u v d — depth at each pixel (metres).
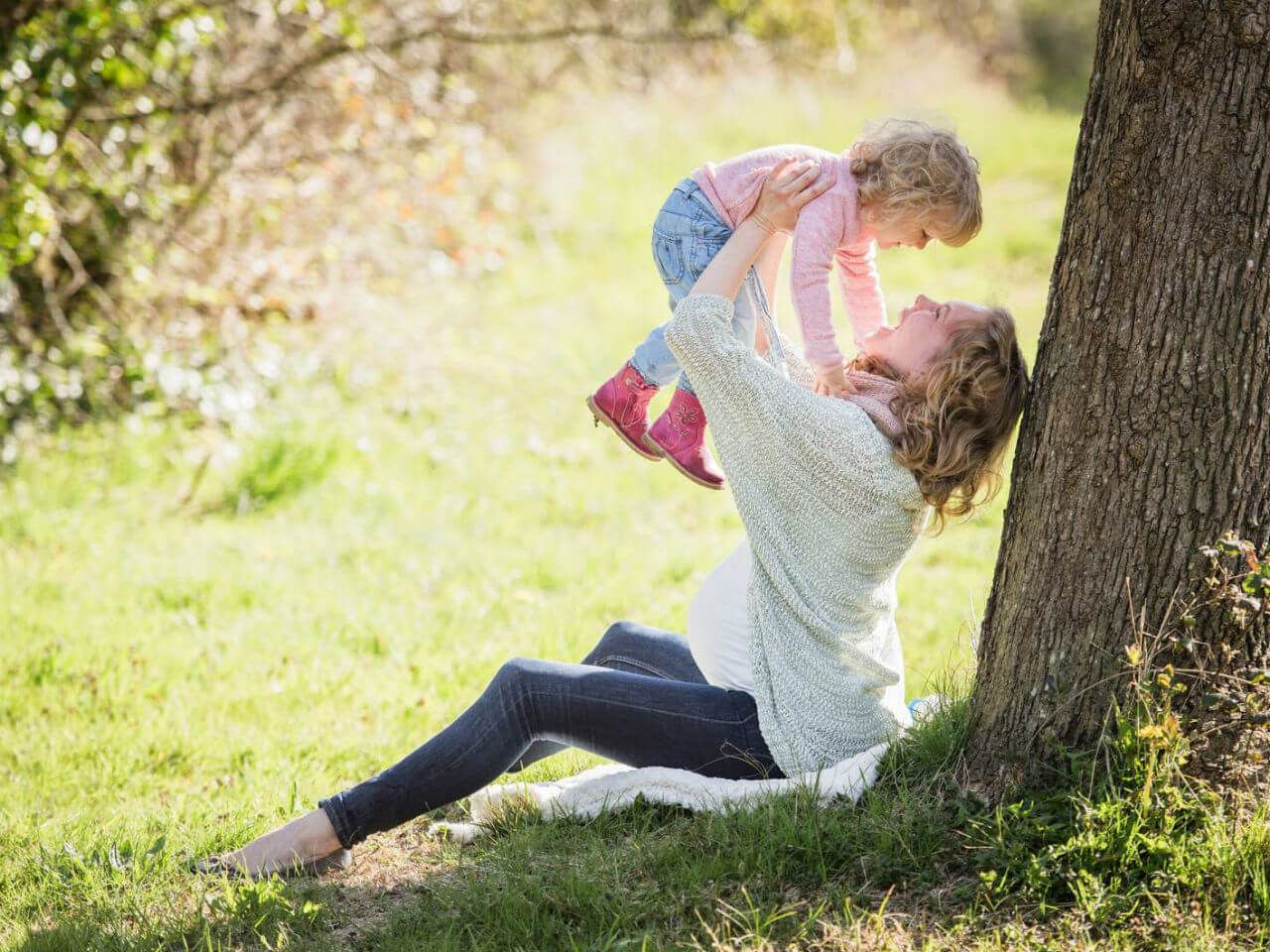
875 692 4.04
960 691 4.59
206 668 6.63
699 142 19.20
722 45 18.16
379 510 9.55
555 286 14.77
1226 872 3.33
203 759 5.70
